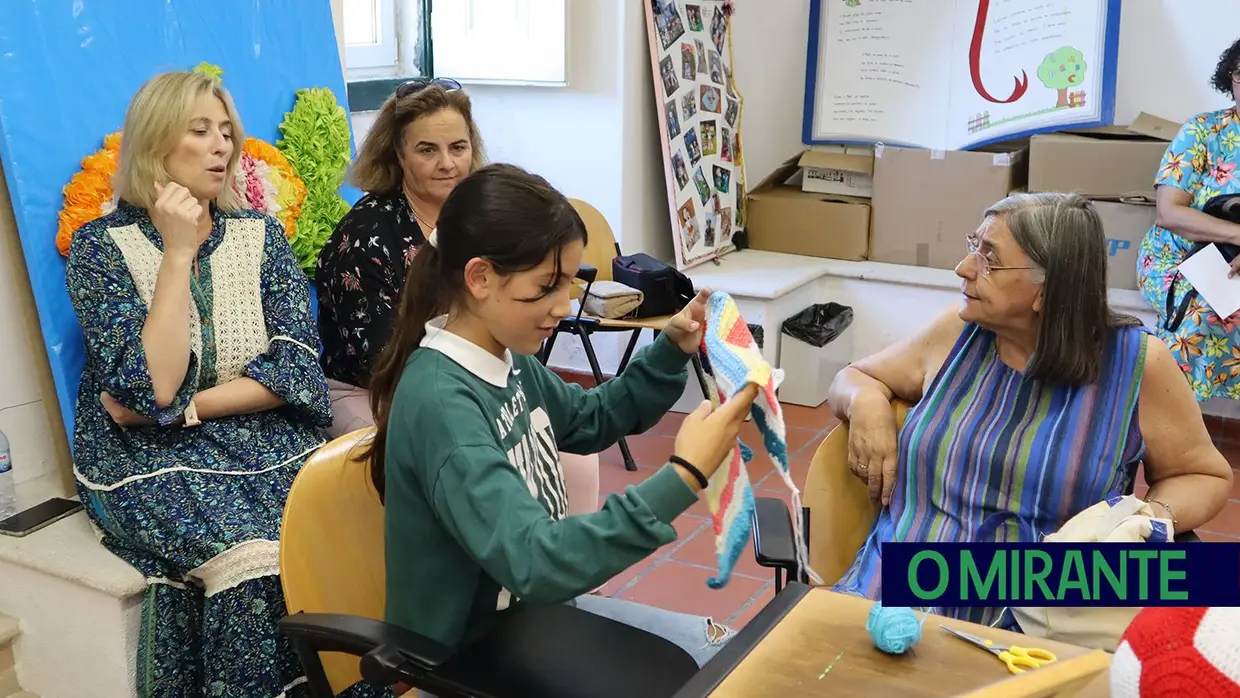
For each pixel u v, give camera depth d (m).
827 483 1.82
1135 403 1.61
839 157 4.57
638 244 4.42
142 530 2.00
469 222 1.28
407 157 2.46
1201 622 0.69
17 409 2.36
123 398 2.04
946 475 1.69
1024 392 1.67
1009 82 4.22
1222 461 1.65
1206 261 3.49
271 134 2.84
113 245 2.13
